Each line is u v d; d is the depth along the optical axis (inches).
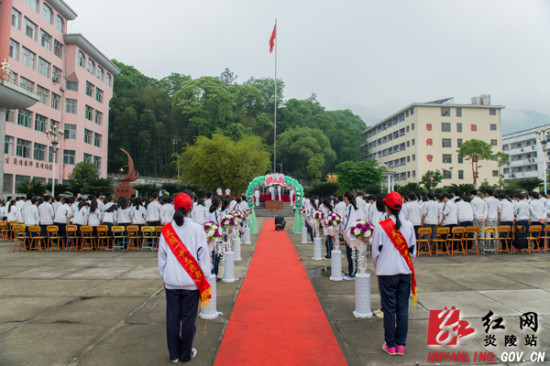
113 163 2064.5
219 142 1264.8
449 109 1923.0
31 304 206.2
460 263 316.8
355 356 138.6
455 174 1886.1
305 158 2240.4
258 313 189.0
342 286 244.2
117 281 260.7
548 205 400.5
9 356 139.7
